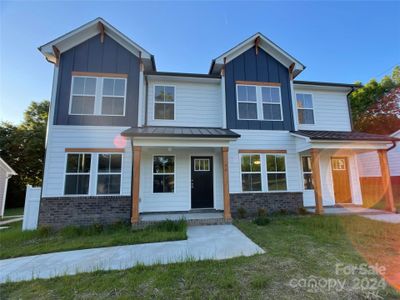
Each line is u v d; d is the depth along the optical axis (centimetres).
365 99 1864
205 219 702
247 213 807
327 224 622
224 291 281
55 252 473
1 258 442
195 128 864
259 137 885
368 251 422
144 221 676
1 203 1346
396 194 1140
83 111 784
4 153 1956
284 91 940
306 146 829
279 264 366
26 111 2361
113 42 848
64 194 725
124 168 768
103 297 276
